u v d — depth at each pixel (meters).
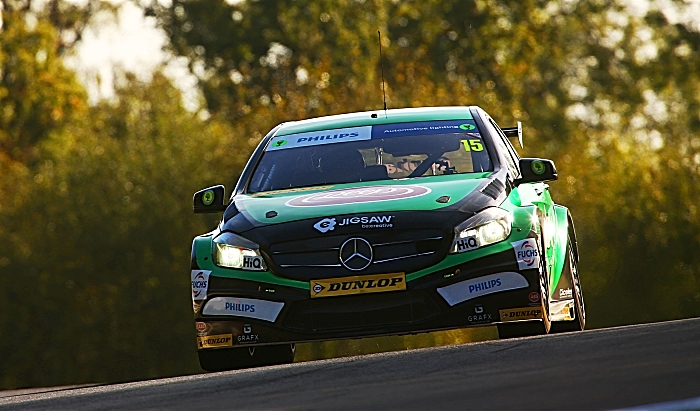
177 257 127.00
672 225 134.75
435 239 24.73
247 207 27.03
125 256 126.38
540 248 25.45
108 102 138.25
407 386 17.66
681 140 143.12
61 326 125.25
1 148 147.75
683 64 180.38
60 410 18.67
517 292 24.73
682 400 13.97
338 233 24.92
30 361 124.81
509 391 16.02
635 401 14.25
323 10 169.12
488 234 24.97
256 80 169.25
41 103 148.25
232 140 133.38
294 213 25.91
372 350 102.44
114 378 125.62
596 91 178.88
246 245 25.42
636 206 134.88
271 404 17.02
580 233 133.62
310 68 161.12
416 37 171.50
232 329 25.38
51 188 127.88
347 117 31.70
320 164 29.20
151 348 126.06
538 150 139.38
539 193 29.28
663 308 134.88
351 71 160.75
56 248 125.81
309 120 32.09
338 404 16.31
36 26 150.38
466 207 25.33
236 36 171.12
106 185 127.75
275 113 138.50
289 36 167.75
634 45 182.38
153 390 20.66
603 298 134.25
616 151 141.50
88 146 130.75
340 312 24.72
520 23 175.25
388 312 24.64
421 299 24.56
